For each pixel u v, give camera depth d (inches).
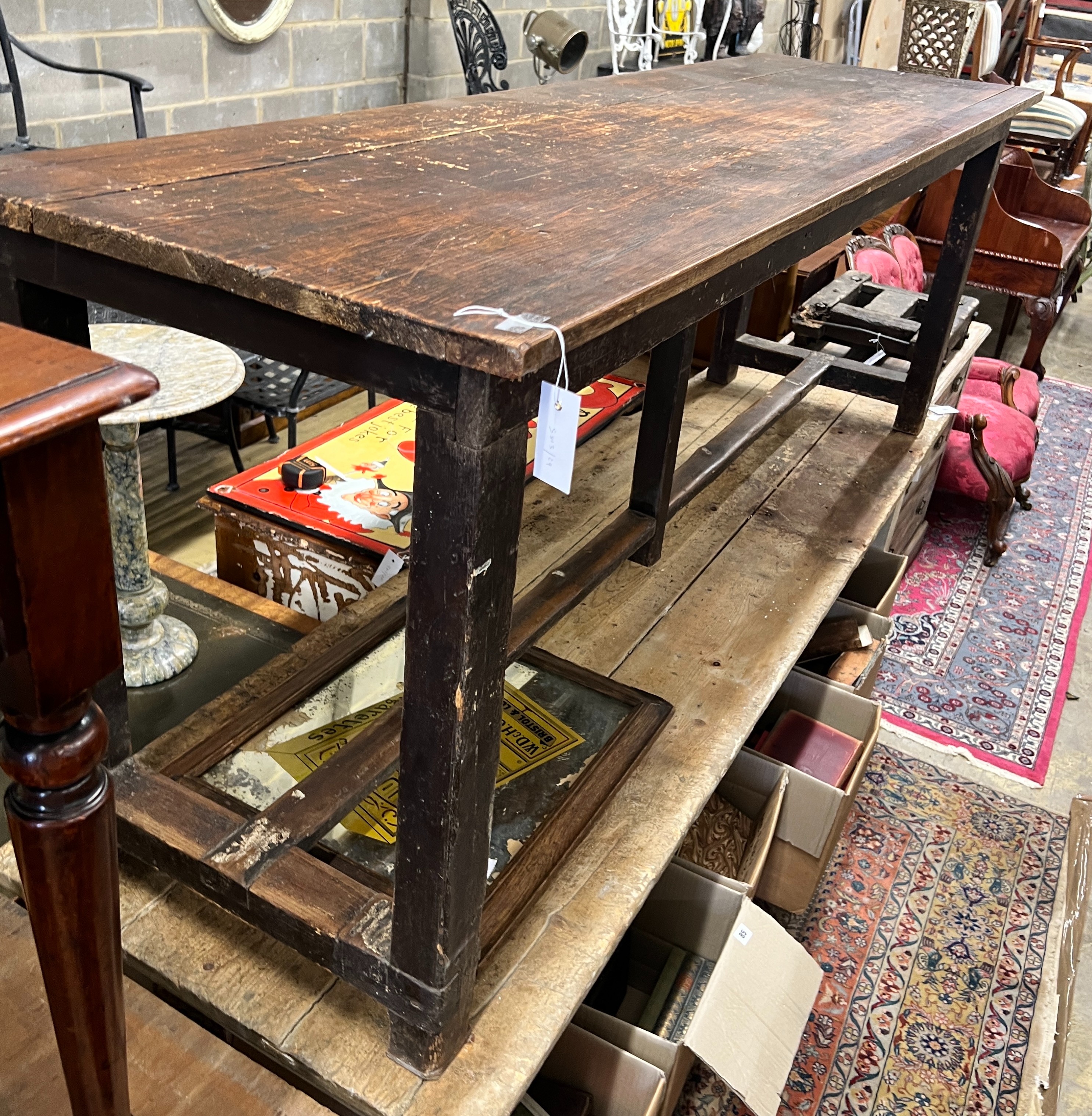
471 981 42.9
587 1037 52.8
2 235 40.3
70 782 27.5
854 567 81.1
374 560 78.5
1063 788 101.0
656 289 34.9
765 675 67.7
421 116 60.1
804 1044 74.0
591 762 58.2
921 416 101.5
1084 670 119.5
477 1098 42.3
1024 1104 71.2
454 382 30.7
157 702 72.8
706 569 78.3
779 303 137.9
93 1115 33.9
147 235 34.8
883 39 260.8
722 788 74.7
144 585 72.4
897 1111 70.1
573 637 69.6
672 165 53.0
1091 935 80.2
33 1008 44.9
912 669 115.9
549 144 55.7
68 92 115.4
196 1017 56.6
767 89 81.0
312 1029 44.8
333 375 33.9
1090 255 219.3
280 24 134.0
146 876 51.4
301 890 44.2
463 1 134.0
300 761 57.5
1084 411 186.4
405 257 35.3
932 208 182.2
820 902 85.7
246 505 82.6
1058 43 232.2
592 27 186.4
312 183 43.8
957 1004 78.1
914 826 94.2
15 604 24.5
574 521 83.1
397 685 64.6
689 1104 66.7
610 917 50.2
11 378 23.0
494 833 54.2
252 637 80.4
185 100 128.0
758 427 87.3
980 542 143.3
